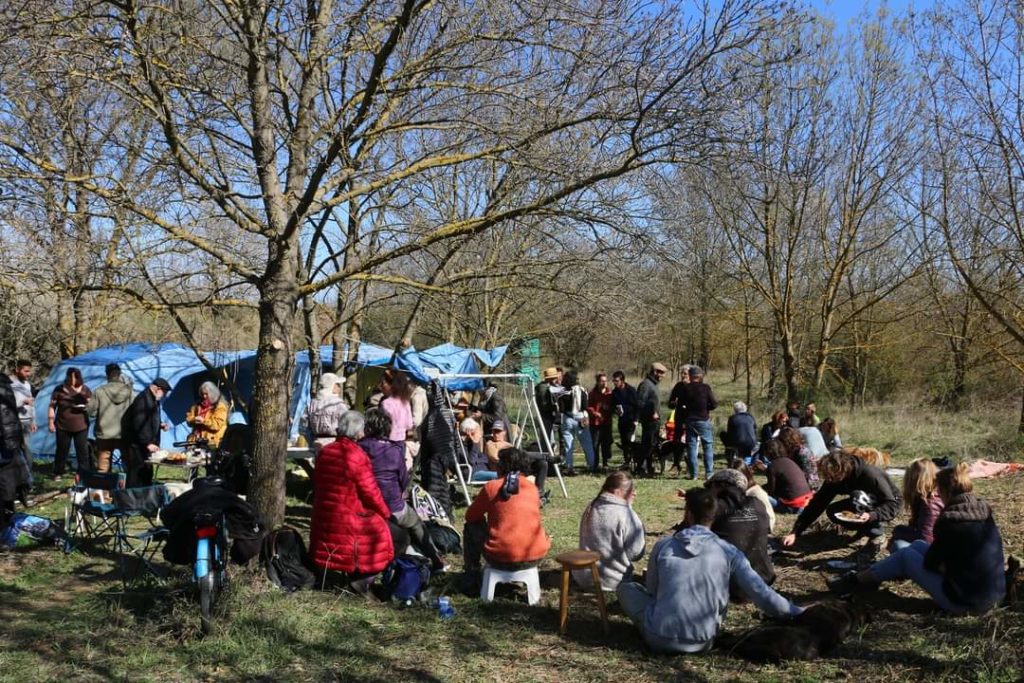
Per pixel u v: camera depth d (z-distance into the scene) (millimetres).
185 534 5793
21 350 12078
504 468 6531
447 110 8258
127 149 7531
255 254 9094
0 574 7105
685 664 5082
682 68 6613
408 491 8328
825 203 21844
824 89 19203
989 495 10125
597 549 6520
